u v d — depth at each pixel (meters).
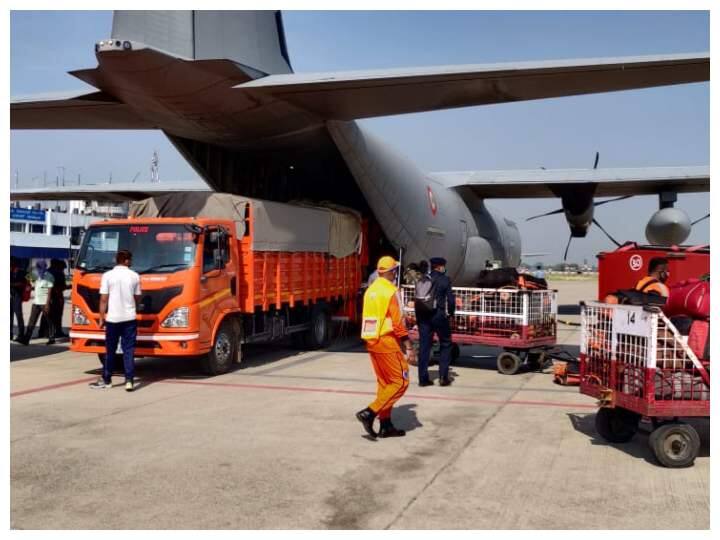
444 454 5.72
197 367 10.43
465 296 10.57
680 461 5.34
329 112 10.36
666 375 5.37
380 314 6.09
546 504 4.53
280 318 11.46
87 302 9.32
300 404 7.70
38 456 5.58
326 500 4.59
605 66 7.62
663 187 18.69
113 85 9.19
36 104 10.05
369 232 14.77
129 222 9.46
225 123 10.92
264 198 13.95
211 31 8.82
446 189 16.97
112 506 4.46
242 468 5.29
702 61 7.37
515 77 8.09
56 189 20.00
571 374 9.08
